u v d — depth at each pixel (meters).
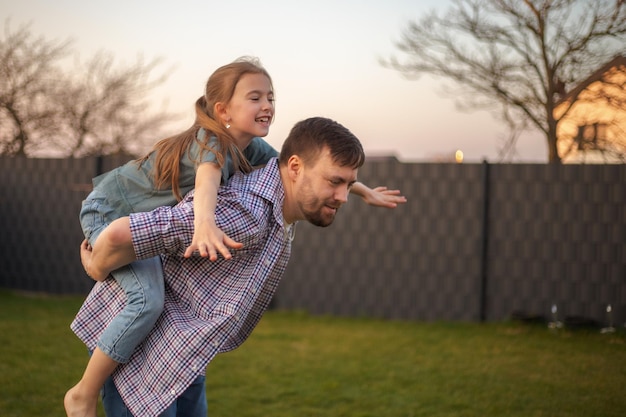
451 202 7.36
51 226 8.91
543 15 9.02
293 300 7.89
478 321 7.25
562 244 7.01
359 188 2.35
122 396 1.84
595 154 9.00
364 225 7.64
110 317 1.89
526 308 7.15
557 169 7.02
